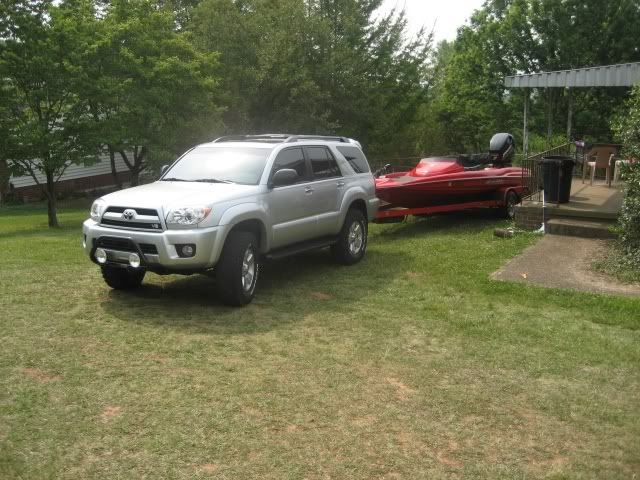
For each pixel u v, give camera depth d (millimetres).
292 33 24578
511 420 4207
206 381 4672
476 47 38031
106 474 3412
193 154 7941
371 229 12836
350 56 26094
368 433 3961
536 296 7184
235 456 3639
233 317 6277
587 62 34469
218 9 24344
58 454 3596
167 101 18906
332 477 3455
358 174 9188
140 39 18641
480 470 3568
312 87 23688
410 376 4895
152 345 5395
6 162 16688
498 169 13547
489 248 9984
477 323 6234
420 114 33438
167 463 3539
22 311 6293
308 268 8727
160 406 4238
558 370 5090
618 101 33094
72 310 6383
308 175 8070
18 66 15750
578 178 16375
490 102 37438
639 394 4684
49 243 11195
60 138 16234
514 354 5422
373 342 5641
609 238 9977
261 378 4762
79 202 28016
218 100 22891
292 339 5664
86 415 4082
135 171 22016
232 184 7129
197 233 6180
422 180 11992
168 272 6414
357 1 29094
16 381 4582
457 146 39812
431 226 12930
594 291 7328
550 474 3545
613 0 33656
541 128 36125
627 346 5652
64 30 16016
